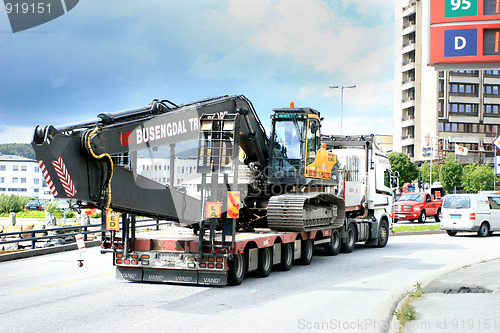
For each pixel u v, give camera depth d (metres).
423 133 108.56
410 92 111.75
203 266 12.03
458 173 89.75
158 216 11.34
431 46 13.52
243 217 15.99
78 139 9.18
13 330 8.23
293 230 15.24
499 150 17.36
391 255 19.17
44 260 18.06
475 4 13.30
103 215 12.32
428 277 13.86
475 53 13.30
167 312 9.56
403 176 85.12
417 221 43.34
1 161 125.31
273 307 10.04
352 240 20.23
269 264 14.15
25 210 59.97
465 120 106.88
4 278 13.90
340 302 10.54
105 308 9.92
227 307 10.02
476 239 26.12
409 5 109.88
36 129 8.70
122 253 12.57
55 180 8.68
